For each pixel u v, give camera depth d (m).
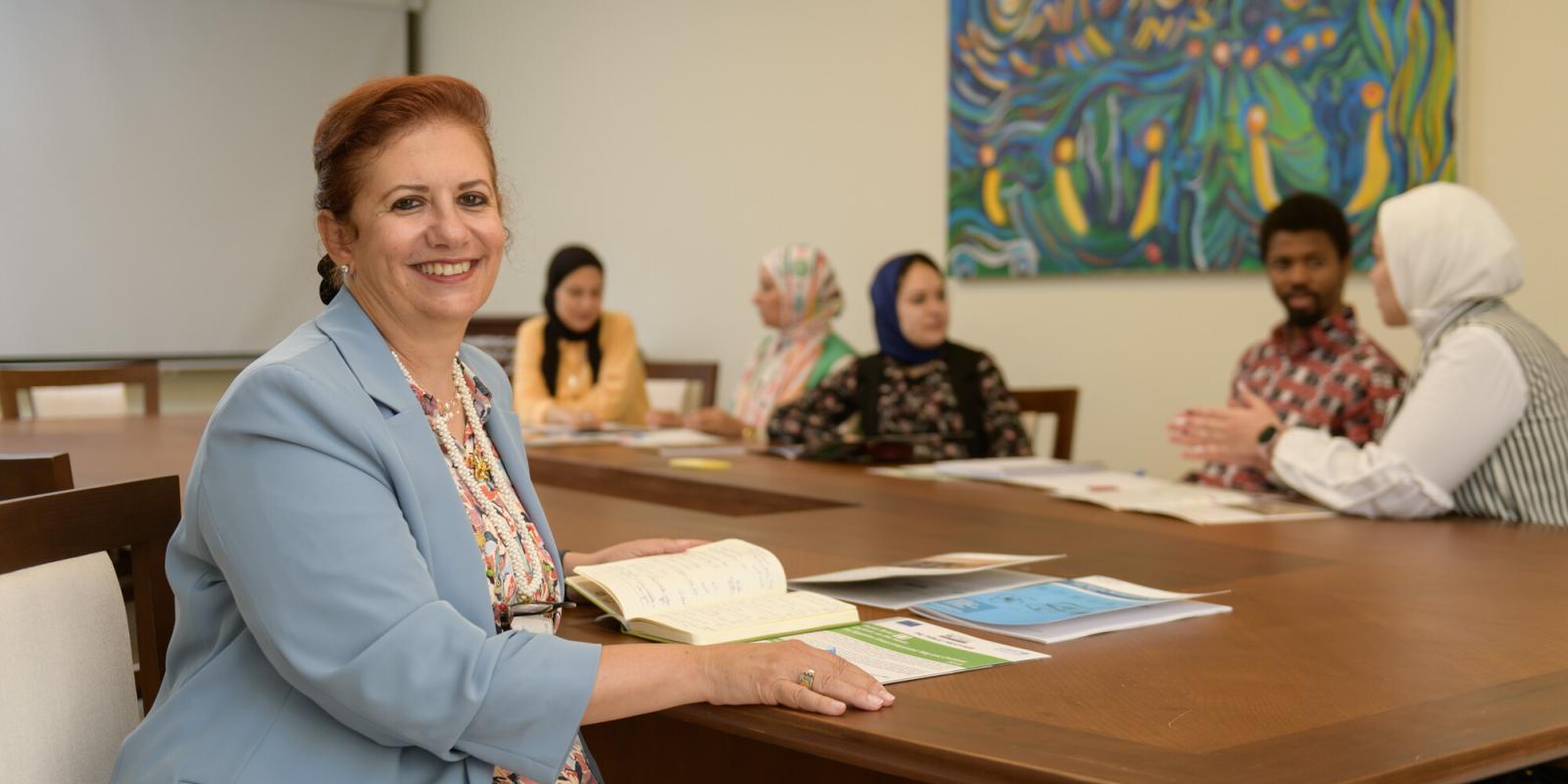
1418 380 2.44
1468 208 2.45
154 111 6.23
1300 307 3.07
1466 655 1.38
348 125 1.33
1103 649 1.40
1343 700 1.21
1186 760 1.04
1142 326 4.18
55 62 6.03
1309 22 3.71
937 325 3.76
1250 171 3.86
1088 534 2.20
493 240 1.37
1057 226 4.32
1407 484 2.35
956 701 1.21
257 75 6.46
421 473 1.30
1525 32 3.35
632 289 6.07
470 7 6.82
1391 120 3.57
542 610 1.42
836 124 5.09
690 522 2.32
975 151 4.52
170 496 1.49
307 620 1.17
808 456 3.38
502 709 1.18
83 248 6.12
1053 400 3.73
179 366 6.37
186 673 1.29
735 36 5.48
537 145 6.54
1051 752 1.06
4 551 1.30
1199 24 3.95
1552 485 2.33
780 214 5.33
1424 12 3.49
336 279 1.44
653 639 1.44
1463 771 1.06
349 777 1.22
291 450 1.19
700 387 5.04
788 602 1.54
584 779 1.44
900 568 1.74
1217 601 1.66
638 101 5.96
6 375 4.44
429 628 1.19
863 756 1.11
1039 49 4.33
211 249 6.39
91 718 1.32
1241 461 2.62
